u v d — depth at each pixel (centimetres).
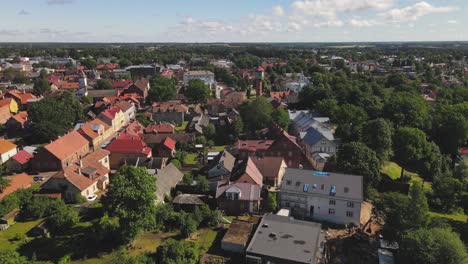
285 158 9100
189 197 6750
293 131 12369
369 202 7300
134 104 15400
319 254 5181
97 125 10762
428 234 4791
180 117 13700
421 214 5619
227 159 8419
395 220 5631
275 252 4956
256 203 6581
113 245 5528
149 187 5412
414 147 8575
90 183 7269
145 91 17762
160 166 8538
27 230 5966
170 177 7531
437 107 12331
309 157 9669
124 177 5372
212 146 10825
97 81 19700
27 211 6375
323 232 5744
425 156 8781
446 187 7519
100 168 7919
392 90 16862
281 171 8050
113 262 4834
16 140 11006
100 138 10831
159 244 5584
